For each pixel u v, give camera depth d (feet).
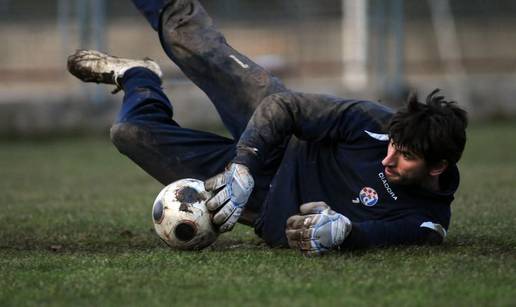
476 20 256.11
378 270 50.08
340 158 57.52
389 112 57.36
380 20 208.64
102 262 54.54
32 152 176.24
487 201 90.48
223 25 237.45
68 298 45.11
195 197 57.57
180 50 66.64
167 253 57.16
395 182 55.77
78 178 130.21
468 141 182.39
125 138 61.77
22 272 51.90
